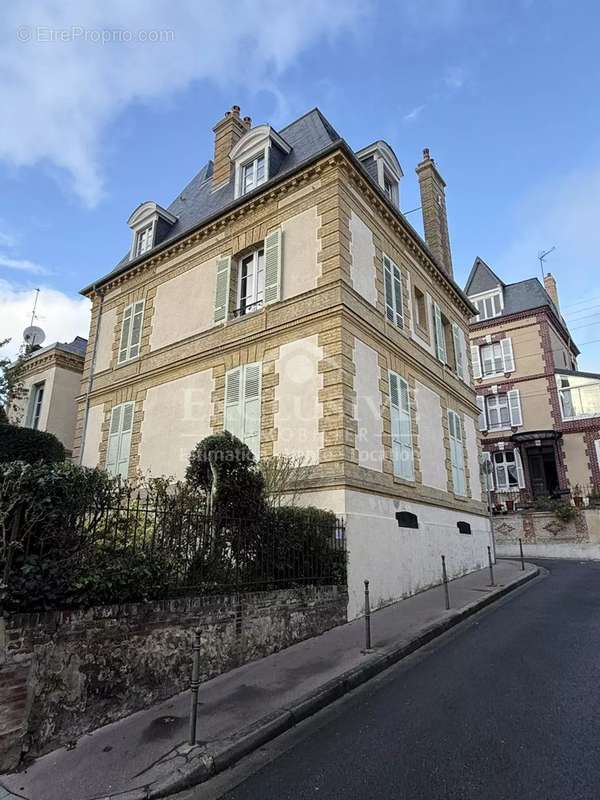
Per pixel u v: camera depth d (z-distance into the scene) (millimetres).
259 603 6996
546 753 3969
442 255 18750
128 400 15133
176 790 3867
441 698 5324
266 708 5113
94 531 5328
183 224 16562
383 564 10414
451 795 3508
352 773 3924
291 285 11852
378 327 12242
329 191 11719
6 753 4109
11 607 4434
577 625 8109
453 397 16516
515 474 26922
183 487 6863
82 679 4770
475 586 12188
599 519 21172
